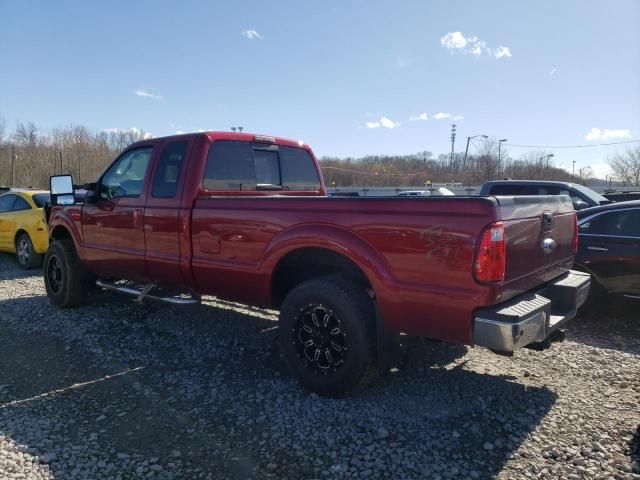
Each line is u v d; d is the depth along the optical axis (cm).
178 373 438
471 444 321
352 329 366
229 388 406
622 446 321
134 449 317
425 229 331
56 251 637
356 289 376
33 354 488
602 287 616
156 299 515
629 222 609
